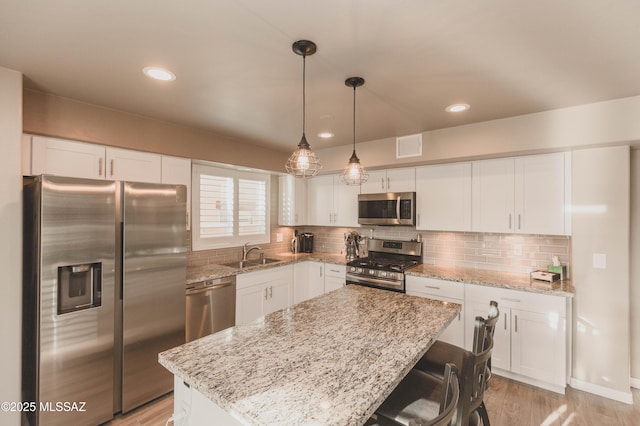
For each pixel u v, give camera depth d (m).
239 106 2.43
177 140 2.92
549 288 2.53
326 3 1.24
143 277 2.31
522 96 2.20
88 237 2.03
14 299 1.81
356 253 4.17
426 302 2.15
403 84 2.01
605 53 1.61
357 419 0.92
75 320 1.98
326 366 1.24
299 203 4.46
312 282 4.12
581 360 2.55
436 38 1.49
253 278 3.40
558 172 2.67
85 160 2.33
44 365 1.86
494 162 3.01
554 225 2.68
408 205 3.47
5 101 1.79
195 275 2.93
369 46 1.56
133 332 2.26
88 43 1.54
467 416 1.21
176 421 1.32
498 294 2.72
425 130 3.10
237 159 3.52
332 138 3.43
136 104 2.38
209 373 1.19
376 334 1.58
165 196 2.45
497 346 2.73
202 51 1.62
